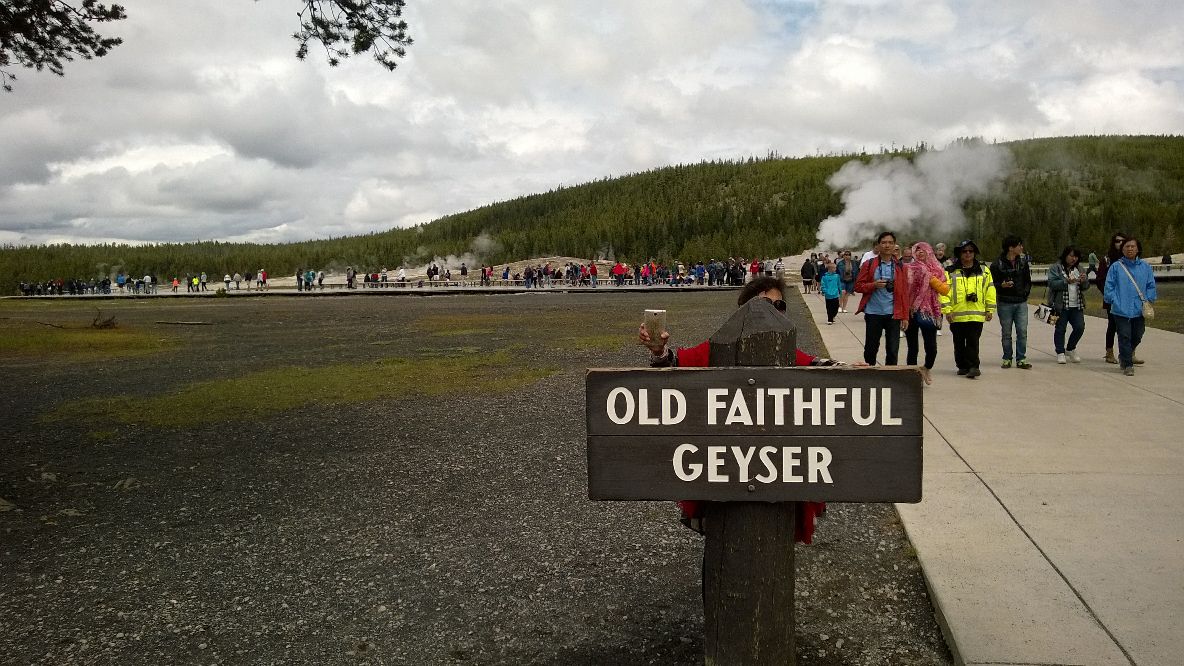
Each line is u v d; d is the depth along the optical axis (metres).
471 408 8.51
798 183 187.00
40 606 3.70
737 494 2.27
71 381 11.70
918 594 3.53
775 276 2.76
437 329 19.89
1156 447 5.52
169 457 6.64
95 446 7.13
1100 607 3.15
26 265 145.50
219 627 3.44
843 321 17.23
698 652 3.10
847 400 2.22
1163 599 3.20
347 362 13.06
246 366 12.95
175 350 16.19
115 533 4.73
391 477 5.80
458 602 3.62
